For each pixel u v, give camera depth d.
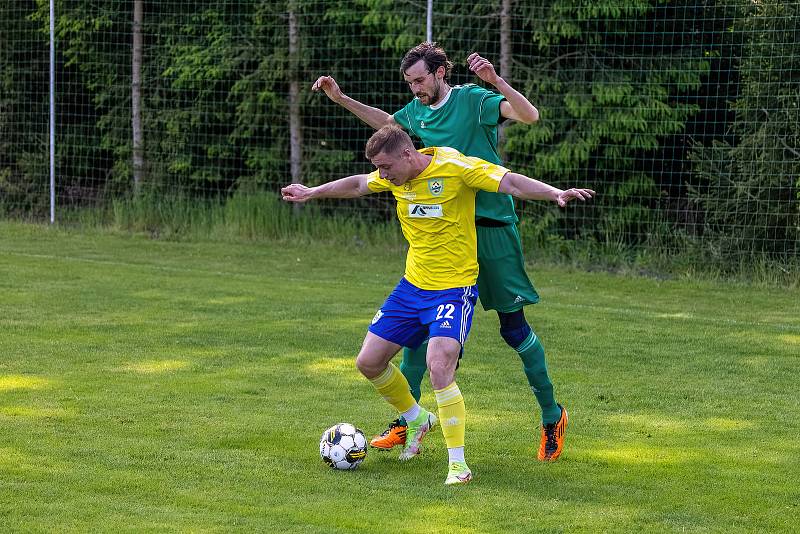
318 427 15.42
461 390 18.06
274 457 13.91
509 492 12.66
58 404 16.38
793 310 26.91
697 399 17.58
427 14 34.97
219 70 40.81
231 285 29.08
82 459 13.51
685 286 30.42
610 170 35.66
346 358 20.22
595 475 13.43
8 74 45.84
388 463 14.02
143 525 11.09
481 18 36.84
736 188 32.84
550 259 34.34
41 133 45.72
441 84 14.43
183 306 25.67
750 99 32.84
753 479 13.30
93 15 44.22
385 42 37.69
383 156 12.80
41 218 43.72
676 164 36.34
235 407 16.45
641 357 20.86
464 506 12.05
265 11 40.69
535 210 36.47
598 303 27.48
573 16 35.25
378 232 37.38
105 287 28.34
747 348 21.84
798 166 31.81
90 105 45.94
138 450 13.98
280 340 21.80
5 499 11.84
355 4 38.91
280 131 41.22
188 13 42.84
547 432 14.24
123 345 21.05
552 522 11.53
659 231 34.81
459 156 13.08
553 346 21.81
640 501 12.37
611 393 17.92
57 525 11.03
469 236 13.30
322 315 24.73
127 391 17.36
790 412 16.75
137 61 42.97
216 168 42.91
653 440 15.12
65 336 21.83
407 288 13.61
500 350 21.41
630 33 34.91
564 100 35.16
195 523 11.19
